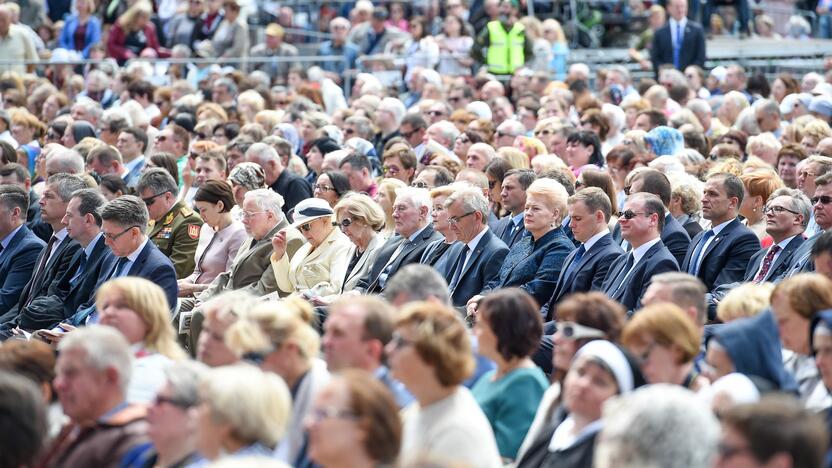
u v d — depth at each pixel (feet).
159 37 204.95
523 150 120.37
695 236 86.74
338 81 187.73
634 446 36.65
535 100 150.92
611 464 37.06
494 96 161.17
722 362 49.42
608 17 217.36
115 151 116.88
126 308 58.44
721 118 149.89
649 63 188.44
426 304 48.83
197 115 152.76
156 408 46.73
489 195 103.09
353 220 89.81
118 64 199.11
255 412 44.04
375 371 51.24
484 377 56.90
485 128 133.18
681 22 183.01
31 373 54.60
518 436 54.08
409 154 112.88
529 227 83.71
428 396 48.11
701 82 176.86
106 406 49.80
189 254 98.32
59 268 93.04
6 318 95.45
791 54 203.10
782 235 80.43
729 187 83.66
